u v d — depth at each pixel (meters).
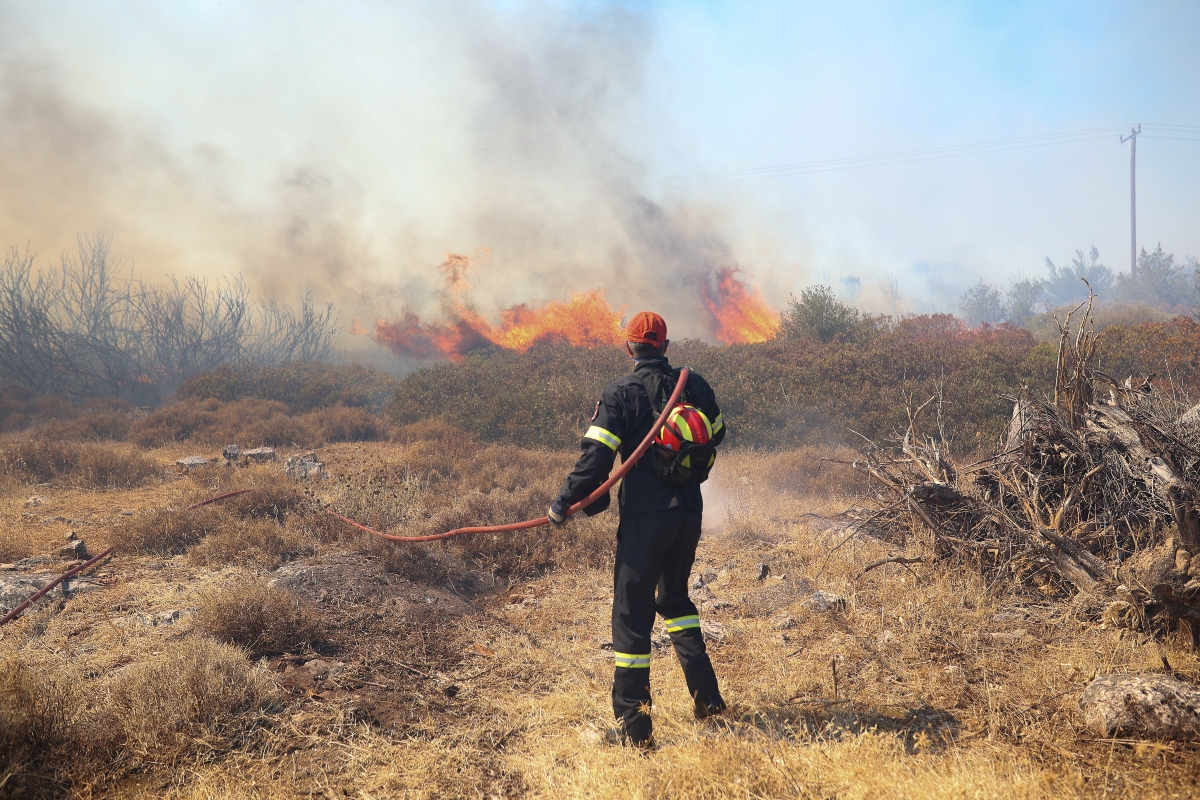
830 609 3.86
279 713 2.80
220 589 3.84
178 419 11.98
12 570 4.68
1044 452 4.30
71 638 3.53
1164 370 11.09
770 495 6.98
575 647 3.71
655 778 2.22
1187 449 3.79
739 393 11.48
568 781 2.37
